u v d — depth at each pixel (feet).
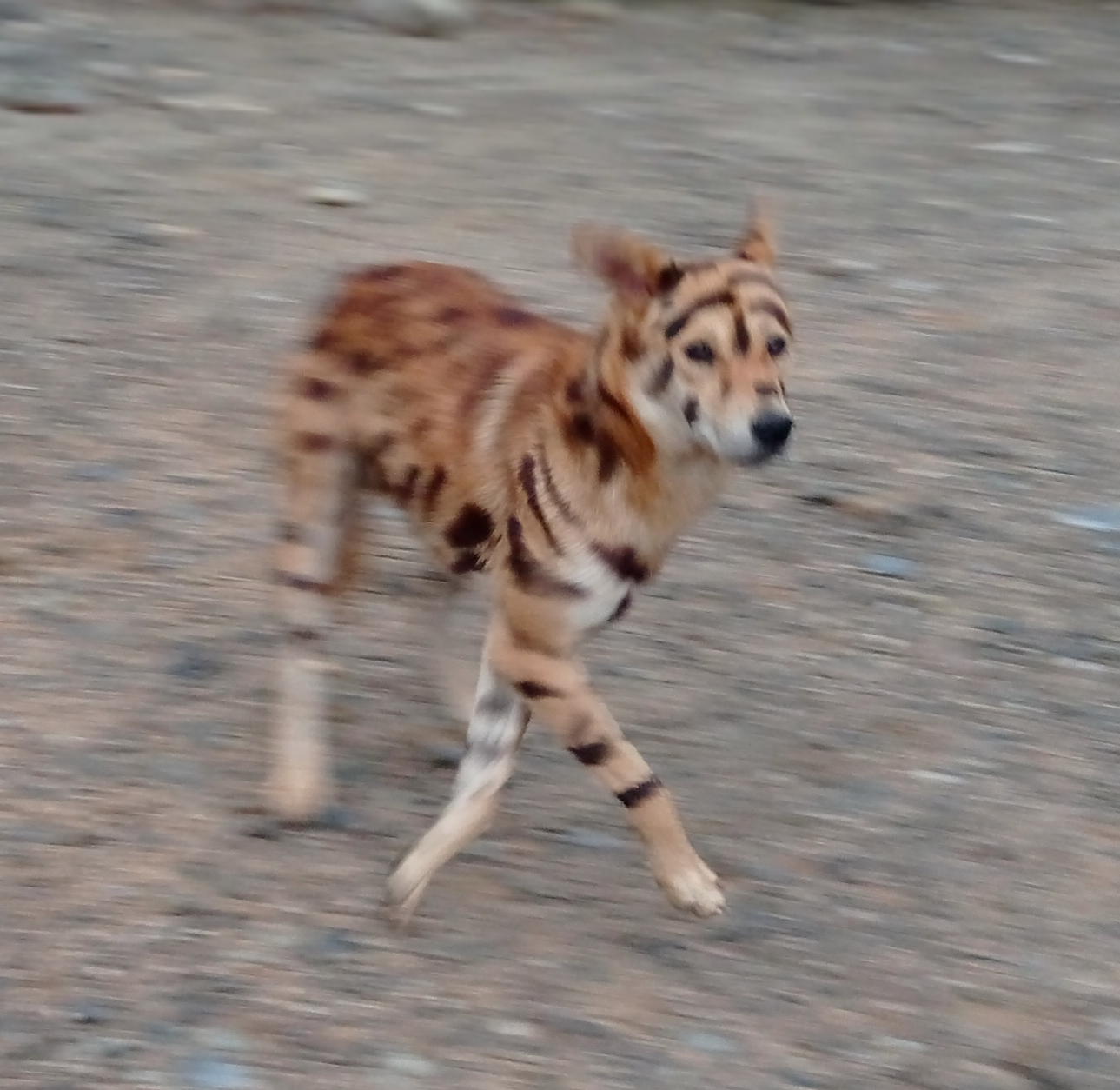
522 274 63.52
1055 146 81.97
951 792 40.29
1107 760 41.45
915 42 102.22
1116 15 109.40
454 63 93.81
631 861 38.22
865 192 74.54
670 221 69.77
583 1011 33.71
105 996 33.30
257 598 46.32
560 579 34.83
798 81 93.15
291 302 60.80
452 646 43.78
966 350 59.77
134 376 56.13
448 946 35.29
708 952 35.50
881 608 47.01
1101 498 51.65
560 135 80.69
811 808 39.75
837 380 57.52
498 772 36.24
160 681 42.91
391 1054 32.35
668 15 107.55
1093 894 37.24
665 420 34.45
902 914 36.60
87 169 72.08
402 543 49.26
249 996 33.55
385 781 40.47
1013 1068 32.76
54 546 47.88
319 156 75.61
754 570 48.42
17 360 56.54
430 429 37.70
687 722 42.60
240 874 36.88
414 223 68.18
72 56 88.02
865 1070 32.60
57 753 40.04
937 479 52.34
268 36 96.89
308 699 39.83
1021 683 44.14
